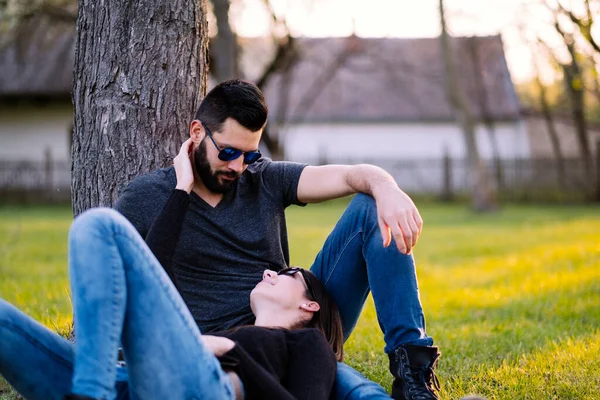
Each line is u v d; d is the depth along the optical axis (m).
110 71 3.58
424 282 7.93
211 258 2.99
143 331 2.22
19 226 12.11
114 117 3.57
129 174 3.59
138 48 3.59
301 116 28.19
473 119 20.94
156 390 2.25
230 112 2.90
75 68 3.67
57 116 24.53
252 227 3.07
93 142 3.60
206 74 3.87
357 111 28.78
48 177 22.59
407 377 2.83
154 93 3.61
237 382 2.45
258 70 24.97
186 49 3.70
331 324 3.00
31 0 16.45
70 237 2.18
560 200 23.53
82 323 2.12
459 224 16.23
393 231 2.82
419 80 29.59
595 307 5.80
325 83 28.45
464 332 5.09
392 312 2.89
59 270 7.94
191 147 3.05
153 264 2.26
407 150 29.08
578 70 11.62
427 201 24.97
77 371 2.10
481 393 3.55
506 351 4.47
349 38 24.34
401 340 2.89
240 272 3.03
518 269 8.54
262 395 2.45
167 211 2.84
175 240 2.81
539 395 3.46
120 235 2.20
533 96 31.20
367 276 3.13
